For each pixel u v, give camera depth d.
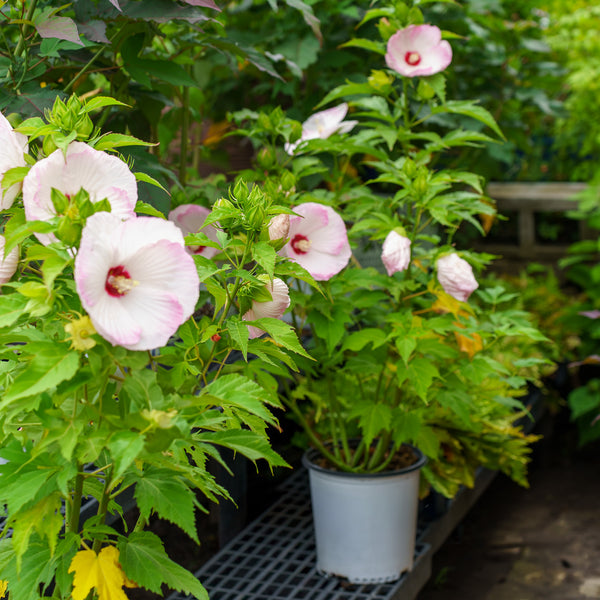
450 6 3.23
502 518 3.26
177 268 0.93
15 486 0.94
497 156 3.39
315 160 1.99
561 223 4.82
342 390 2.19
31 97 1.51
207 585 2.05
